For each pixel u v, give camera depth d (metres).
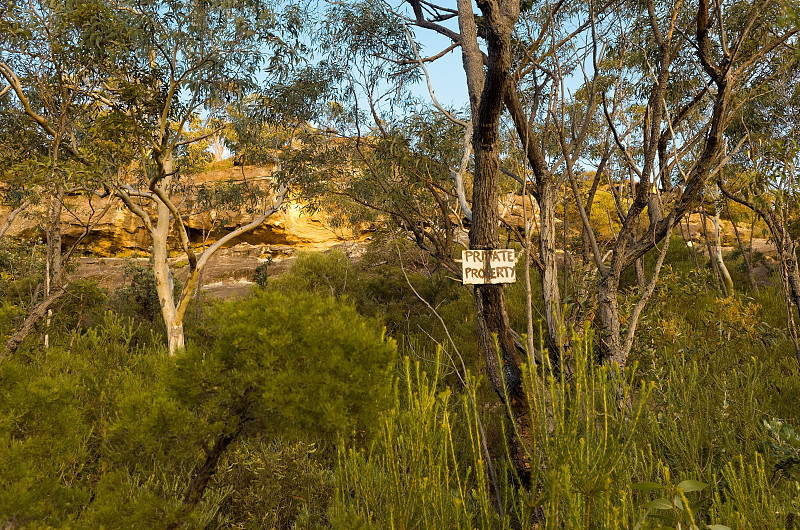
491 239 3.30
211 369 1.94
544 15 5.56
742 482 2.10
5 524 1.73
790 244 5.42
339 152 7.64
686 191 4.42
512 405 3.28
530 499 1.85
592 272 5.38
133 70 6.36
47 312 6.35
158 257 7.88
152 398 2.00
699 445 2.92
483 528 2.09
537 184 4.53
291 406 1.77
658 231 4.73
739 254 15.66
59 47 5.70
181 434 1.84
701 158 4.35
